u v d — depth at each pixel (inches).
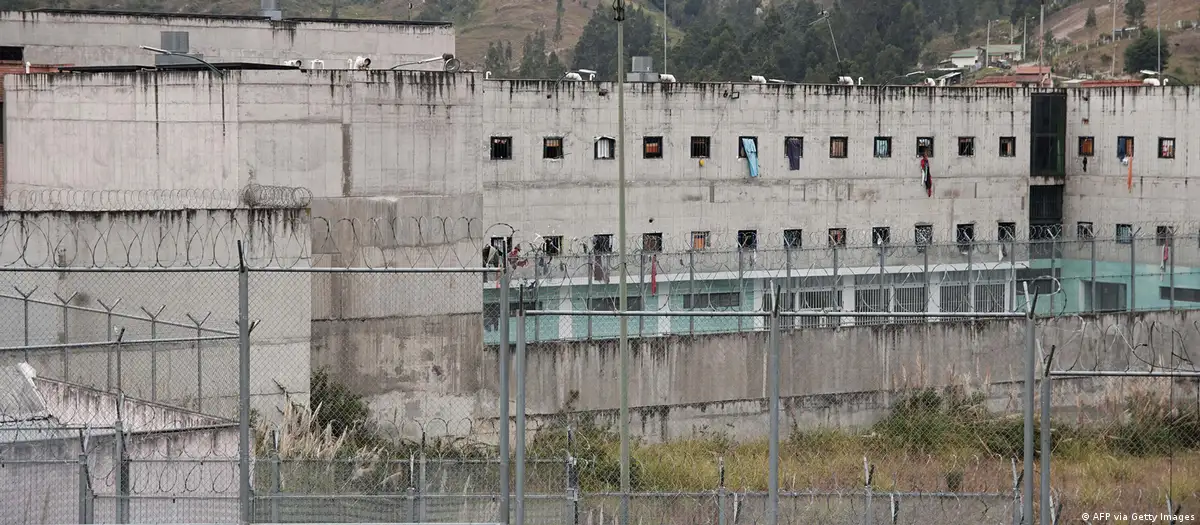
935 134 2556.6
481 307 1648.6
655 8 7194.9
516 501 852.6
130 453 915.4
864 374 1755.7
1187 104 2549.2
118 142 1686.8
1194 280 2146.9
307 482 947.3
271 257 1412.4
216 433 957.2
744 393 1720.0
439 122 1648.6
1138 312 1929.1
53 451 899.4
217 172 1598.2
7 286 1321.4
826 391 1734.7
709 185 2386.8
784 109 2437.3
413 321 1611.7
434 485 1010.7
